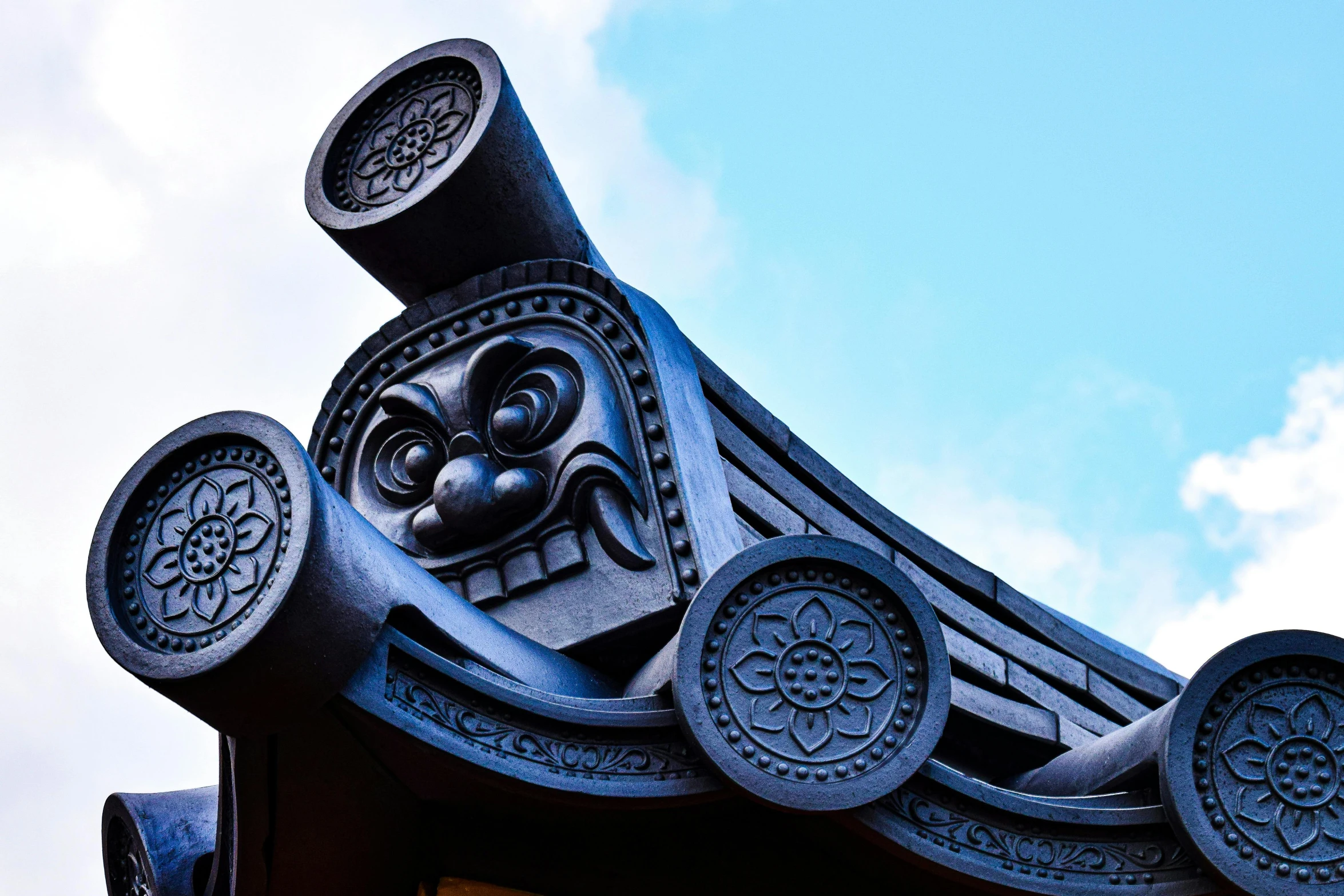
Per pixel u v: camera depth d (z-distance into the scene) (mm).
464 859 5230
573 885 5312
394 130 6637
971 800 4898
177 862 6004
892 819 4801
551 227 6359
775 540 4852
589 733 4727
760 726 4664
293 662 4336
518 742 4656
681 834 5266
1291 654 5012
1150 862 4945
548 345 6004
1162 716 5098
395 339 6375
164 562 4512
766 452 6480
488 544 5777
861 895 5309
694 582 5406
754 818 5129
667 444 5648
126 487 4602
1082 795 5527
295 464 4477
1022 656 6965
